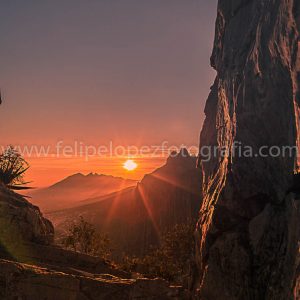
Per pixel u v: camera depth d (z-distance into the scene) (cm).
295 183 2291
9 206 3180
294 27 1977
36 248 3072
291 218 2206
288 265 2128
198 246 2939
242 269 2431
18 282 2256
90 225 5938
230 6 3322
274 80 2311
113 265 3222
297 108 2053
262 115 2472
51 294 2277
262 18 2494
